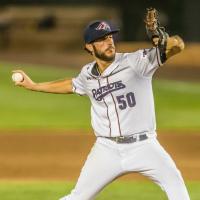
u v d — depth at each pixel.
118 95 20.19
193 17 163.88
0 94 78.25
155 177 20.55
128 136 20.39
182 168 41.41
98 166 20.88
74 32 159.12
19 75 21.98
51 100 74.69
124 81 20.05
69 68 112.81
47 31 160.88
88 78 20.61
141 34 162.88
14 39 161.38
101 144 20.88
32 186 33.56
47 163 43.28
